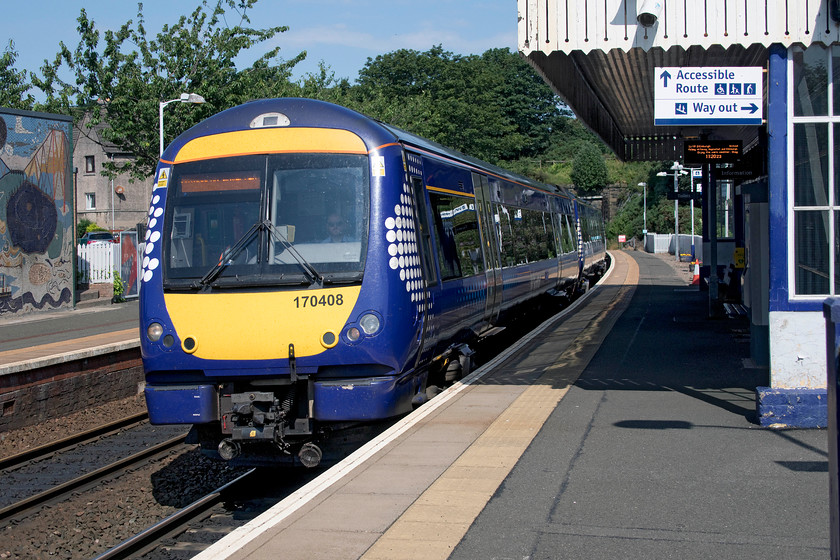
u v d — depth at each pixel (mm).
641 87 13047
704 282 24672
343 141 8031
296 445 7871
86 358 13641
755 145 15727
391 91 69438
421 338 8328
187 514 7629
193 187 8102
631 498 5707
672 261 50469
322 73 46094
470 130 66125
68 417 13047
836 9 7707
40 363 12516
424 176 9562
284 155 8023
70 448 10805
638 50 9211
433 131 51906
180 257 7898
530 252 17250
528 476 6266
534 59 8695
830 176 7766
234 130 8227
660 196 84250
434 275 9297
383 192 7922
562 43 8297
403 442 7340
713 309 17031
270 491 8516
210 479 9297
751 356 11781
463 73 68750
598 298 23984
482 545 4891
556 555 4719
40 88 33812
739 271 19609
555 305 24000
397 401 7824
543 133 110312
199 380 7711
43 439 11617
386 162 8070
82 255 30891
